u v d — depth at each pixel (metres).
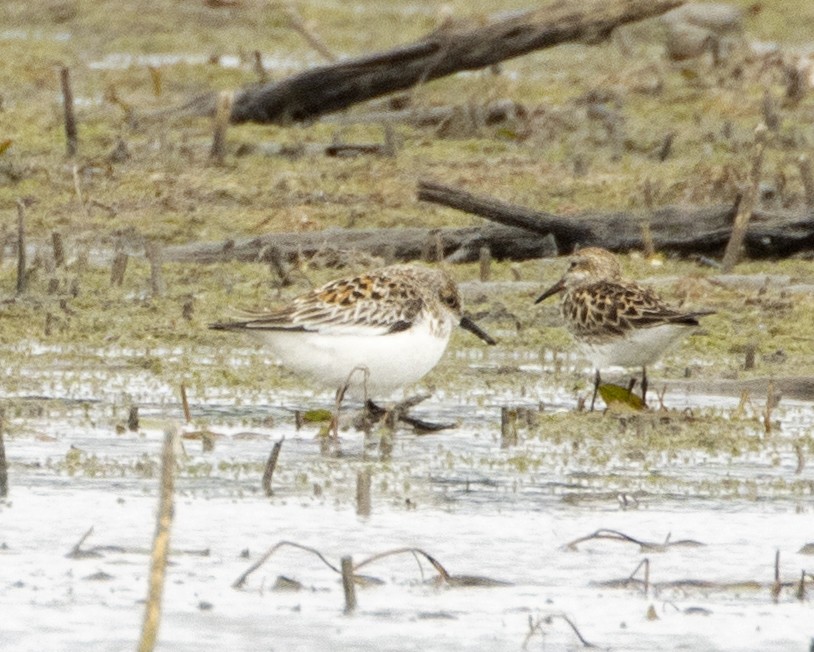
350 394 13.38
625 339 13.71
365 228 20.55
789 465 12.38
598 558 10.13
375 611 9.16
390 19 37.91
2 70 30.16
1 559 9.88
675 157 25.34
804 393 14.72
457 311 14.00
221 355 15.76
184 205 21.70
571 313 14.34
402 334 12.98
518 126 26.66
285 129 25.95
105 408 13.62
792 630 8.96
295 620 9.00
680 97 29.22
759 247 19.38
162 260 18.91
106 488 11.37
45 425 13.02
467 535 10.51
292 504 11.12
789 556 10.18
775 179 22.31
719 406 14.27
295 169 23.45
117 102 26.45
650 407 14.06
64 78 23.78
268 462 11.47
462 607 9.30
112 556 9.98
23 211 17.59
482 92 28.62
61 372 14.83
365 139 25.75
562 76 31.30
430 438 13.04
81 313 16.97
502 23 24.72
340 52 34.53
